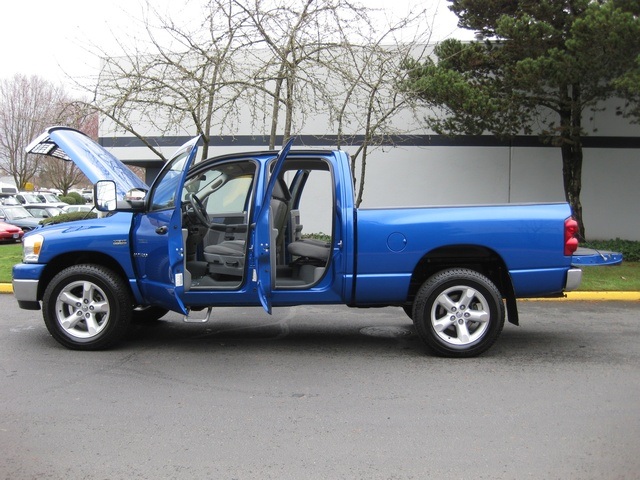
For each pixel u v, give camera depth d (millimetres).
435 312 6156
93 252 6398
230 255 6387
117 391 5133
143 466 3732
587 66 11633
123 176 7207
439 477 3586
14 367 5812
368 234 6078
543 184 15961
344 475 3615
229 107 10734
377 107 12992
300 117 15602
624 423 4422
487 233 6047
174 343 6852
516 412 4652
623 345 6797
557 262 6098
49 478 3568
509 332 7508
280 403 4859
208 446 4023
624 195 15820
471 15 13289
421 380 5457
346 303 6277
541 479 3557
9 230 19812
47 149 7449
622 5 11148
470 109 12516
